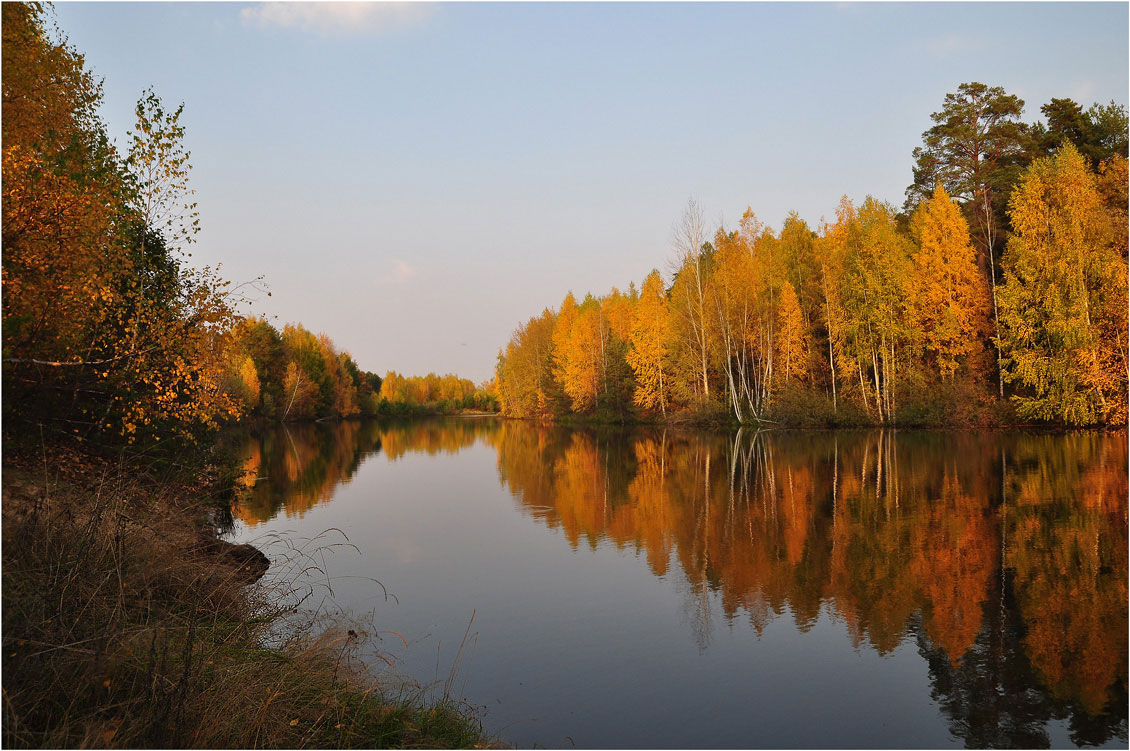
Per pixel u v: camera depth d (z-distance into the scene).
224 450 13.93
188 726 3.91
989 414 30.19
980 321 31.95
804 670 5.96
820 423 34.41
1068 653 6.09
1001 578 8.22
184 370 9.36
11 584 4.29
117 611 4.50
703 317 38.47
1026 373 27.77
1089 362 26.12
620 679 5.82
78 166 8.66
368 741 4.33
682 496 15.16
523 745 4.71
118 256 8.85
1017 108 37.44
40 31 8.77
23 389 7.42
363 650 6.34
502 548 10.66
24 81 8.33
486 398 120.25
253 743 3.95
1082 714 5.08
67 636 4.14
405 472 21.47
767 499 14.34
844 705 5.32
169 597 5.78
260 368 55.91
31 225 6.96
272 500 15.52
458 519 13.16
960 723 5.02
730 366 37.75
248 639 5.64
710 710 5.25
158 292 9.70
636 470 20.58
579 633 6.91
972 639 6.49
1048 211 28.11
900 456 20.91
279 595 7.50
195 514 9.75
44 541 4.91
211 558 7.42
